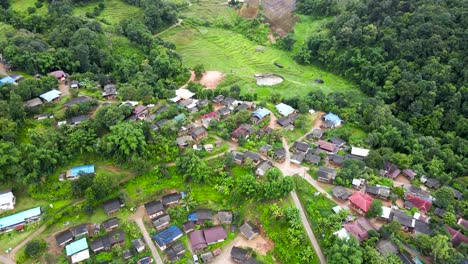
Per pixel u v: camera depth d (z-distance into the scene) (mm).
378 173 94562
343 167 94250
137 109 105312
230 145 99938
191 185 88625
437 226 77312
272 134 102625
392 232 75188
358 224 76812
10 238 75000
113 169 89438
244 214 82375
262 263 74188
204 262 74625
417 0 142750
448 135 109375
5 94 100000
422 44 129750
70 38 131000
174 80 134000
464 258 69938
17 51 116125
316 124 114188
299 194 86938
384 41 139375
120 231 78562
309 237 77500
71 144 88062
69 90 111562
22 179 80625
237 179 87125
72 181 82188
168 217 81375
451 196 84062
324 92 138625
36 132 87312
